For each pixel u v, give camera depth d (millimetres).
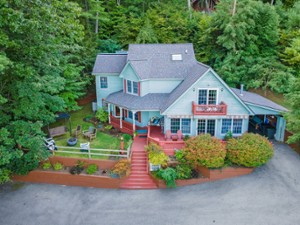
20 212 17906
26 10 17203
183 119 24219
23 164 20578
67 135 25953
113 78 29625
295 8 35031
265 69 31391
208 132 24469
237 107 23359
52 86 20875
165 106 24375
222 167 20609
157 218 17250
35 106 19297
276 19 33125
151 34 36406
